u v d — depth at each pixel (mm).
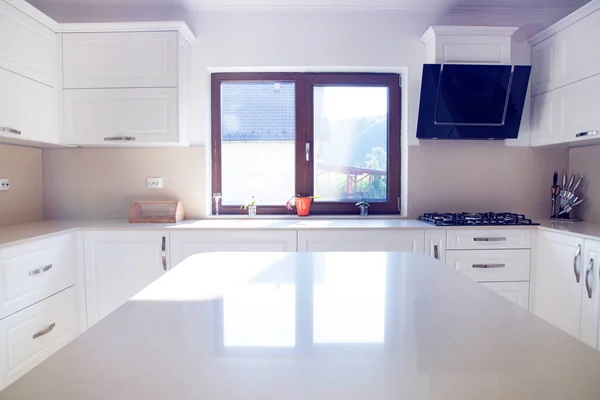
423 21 2820
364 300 795
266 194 2986
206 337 603
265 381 465
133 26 2465
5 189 2486
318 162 2977
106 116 2508
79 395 430
